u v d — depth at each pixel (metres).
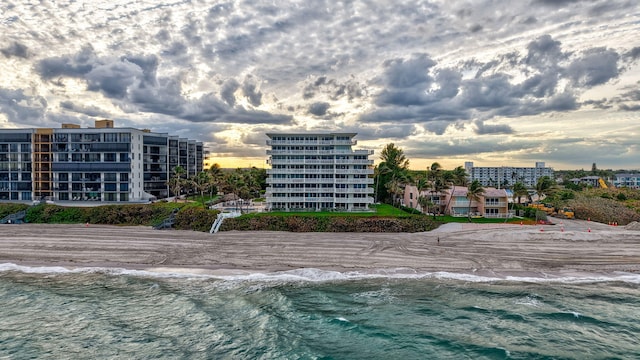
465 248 61.41
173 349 32.06
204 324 36.66
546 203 106.19
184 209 79.69
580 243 63.62
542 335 34.66
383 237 68.12
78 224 79.19
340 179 88.69
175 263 55.50
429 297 43.75
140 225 78.81
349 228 73.44
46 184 101.19
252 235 69.38
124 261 56.38
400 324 36.84
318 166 90.44
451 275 51.03
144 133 106.50
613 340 33.81
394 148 129.50
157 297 43.50
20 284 47.78
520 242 64.12
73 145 99.62
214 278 49.88
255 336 34.31
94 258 57.53
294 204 89.06
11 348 32.41
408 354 31.36
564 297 43.91
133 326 36.34
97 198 98.06
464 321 37.56
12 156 100.00
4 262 56.03
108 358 30.70
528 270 52.88
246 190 96.44
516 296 44.16
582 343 33.25
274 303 41.81
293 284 47.84
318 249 61.00
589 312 39.72
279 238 67.31
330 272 51.94
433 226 74.12
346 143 90.25
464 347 32.50
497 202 86.62
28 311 39.88
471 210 88.06
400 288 46.56
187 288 46.38
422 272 52.09
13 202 94.06
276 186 89.81
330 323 36.94
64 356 31.08
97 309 40.28
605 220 84.88
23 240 65.25
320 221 75.00
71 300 42.72
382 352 31.64
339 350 31.97
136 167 100.19
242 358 30.66
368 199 87.94
